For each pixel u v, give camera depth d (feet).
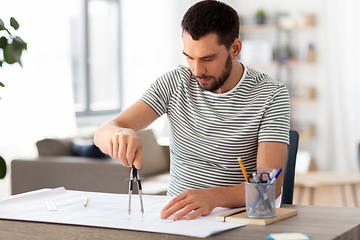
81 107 15.67
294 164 5.45
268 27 17.62
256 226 3.41
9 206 4.22
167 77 5.22
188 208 3.71
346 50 16.79
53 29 13.29
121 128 4.32
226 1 18.76
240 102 4.86
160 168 12.45
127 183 9.73
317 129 17.47
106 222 3.59
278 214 3.64
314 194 14.73
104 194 4.73
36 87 12.74
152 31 17.57
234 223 3.49
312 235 3.16
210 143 4.89
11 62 4.27
